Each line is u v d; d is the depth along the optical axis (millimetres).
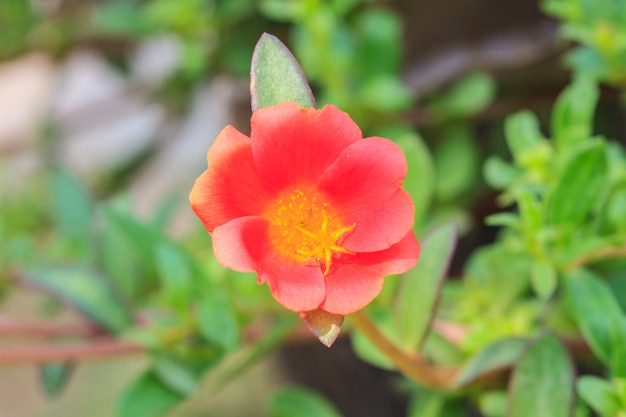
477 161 307
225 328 233
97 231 287
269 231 169
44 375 260
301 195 170
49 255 289
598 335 211
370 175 167
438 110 296
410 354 212
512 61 293
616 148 238
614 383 203
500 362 212
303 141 167
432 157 301
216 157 164
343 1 271
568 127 228
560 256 219
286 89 172
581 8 241
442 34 306
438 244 212
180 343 244
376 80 276
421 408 236
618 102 300
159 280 269
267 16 312
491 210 310
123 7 314
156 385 244
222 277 256
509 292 240
